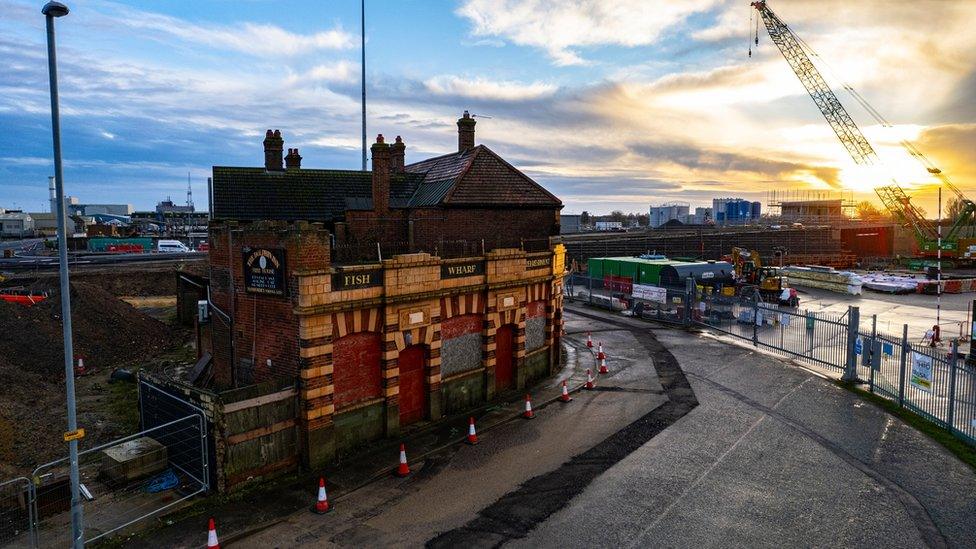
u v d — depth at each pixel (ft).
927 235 312.50
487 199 83.51
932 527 42.09
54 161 33.88
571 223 508.94
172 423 44.60
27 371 78.74
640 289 138.51
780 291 165.89
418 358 64.23
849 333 79.71
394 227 77.51
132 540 40.42
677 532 41.55
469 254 82.48
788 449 56.65
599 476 50.93
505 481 50.21
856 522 42.83
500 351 75.77
